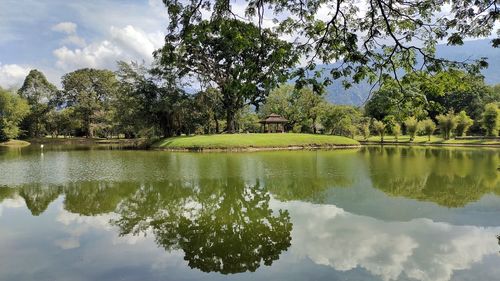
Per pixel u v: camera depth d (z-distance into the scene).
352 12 8.46
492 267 7.63
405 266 7.71
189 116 52.06
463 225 10.54
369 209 12.48
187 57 46.81
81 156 32.88
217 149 39.88
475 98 73.44
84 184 17.64
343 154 35.41
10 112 60.44
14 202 13.97
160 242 9.35
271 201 13.93
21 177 19.77
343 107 63.72
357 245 8.94
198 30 8.23
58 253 8.55
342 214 11.86
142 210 12.76
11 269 7.61
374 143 61.00
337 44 7.79
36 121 75.56
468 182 17.72
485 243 9.06
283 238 9.55
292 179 18.92
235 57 45.47
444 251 8.53
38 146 54.53
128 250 8.77
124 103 49.84
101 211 12.62
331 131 68.06
